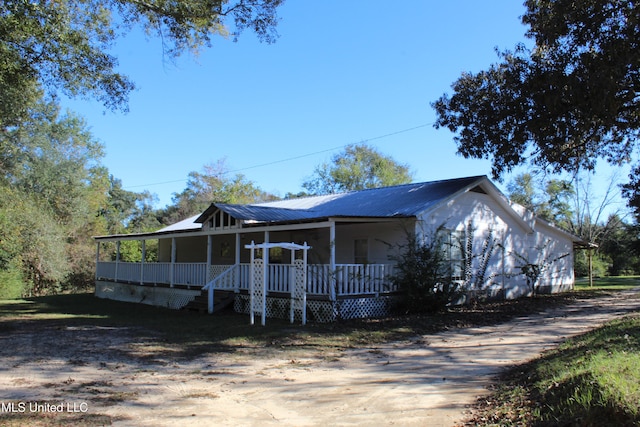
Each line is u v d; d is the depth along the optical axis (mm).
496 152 16125
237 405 6176
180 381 7434
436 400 6250
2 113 18844
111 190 67938
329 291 14102
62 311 19219
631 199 18234
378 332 11883
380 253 17422
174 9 13820
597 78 11547
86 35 14516
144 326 13680
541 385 5918
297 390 6906
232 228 18141
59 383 7199
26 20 12508
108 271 27672
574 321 12930
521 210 21828
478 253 19281
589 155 17641
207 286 17016
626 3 11953
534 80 13312
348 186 54094
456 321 13555
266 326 13156
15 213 28172
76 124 35125
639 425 3949
